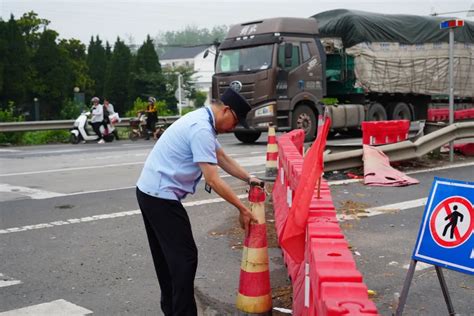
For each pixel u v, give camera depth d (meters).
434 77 21.81
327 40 19.70
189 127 3.94
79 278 5.50
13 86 47.81
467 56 23.02
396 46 20.44
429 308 4.65
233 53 17.86
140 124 22.70
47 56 50.75
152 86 58.53
